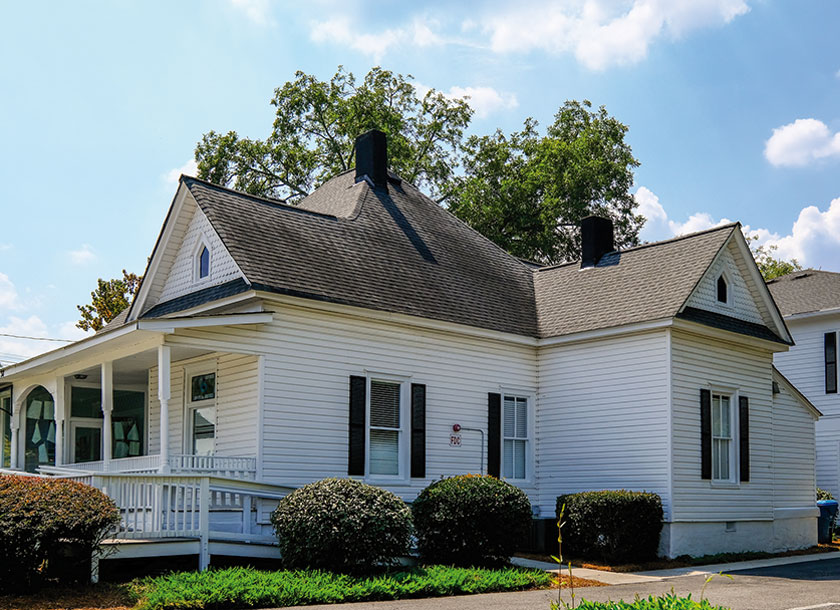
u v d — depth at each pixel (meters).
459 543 15.33
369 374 17.61
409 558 15.37
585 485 19.70
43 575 11.60
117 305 37.66
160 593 11.07
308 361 16.64
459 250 22.70
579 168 39.16
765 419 21.45
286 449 16.08
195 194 17.75
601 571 16.45
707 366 19.69
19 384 21.30
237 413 16.61
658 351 18.75
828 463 27.78
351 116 39.25
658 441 18.45
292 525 13.43
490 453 19.58
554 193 39.38
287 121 40.34
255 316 15.62
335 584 12.20
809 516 22.72
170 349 16.06
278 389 16.12
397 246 20.72
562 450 20.25
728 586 14.17
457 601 12.00
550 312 21.59
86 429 21.56
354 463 17.00
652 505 17.67
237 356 16.80
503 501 15.64
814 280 30.98
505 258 24.31
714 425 20.12
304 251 17.97
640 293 20.03
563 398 20.42
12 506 11.20
